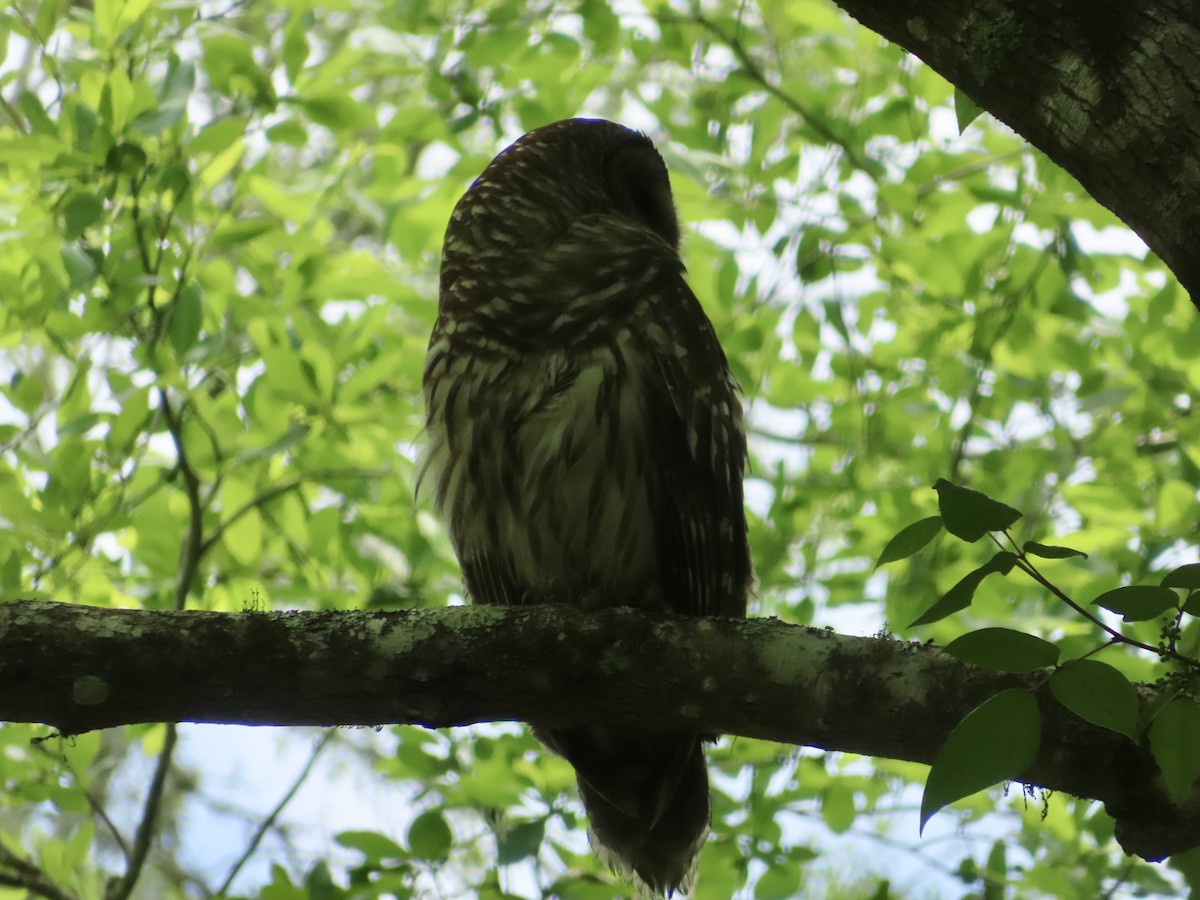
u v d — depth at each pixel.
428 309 11.53
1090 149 4.16
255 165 11.53
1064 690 3.83
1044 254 11.18
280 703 5.44
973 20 4.37
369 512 11.47
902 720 5.34
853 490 11.80
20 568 10.23
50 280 10.32
